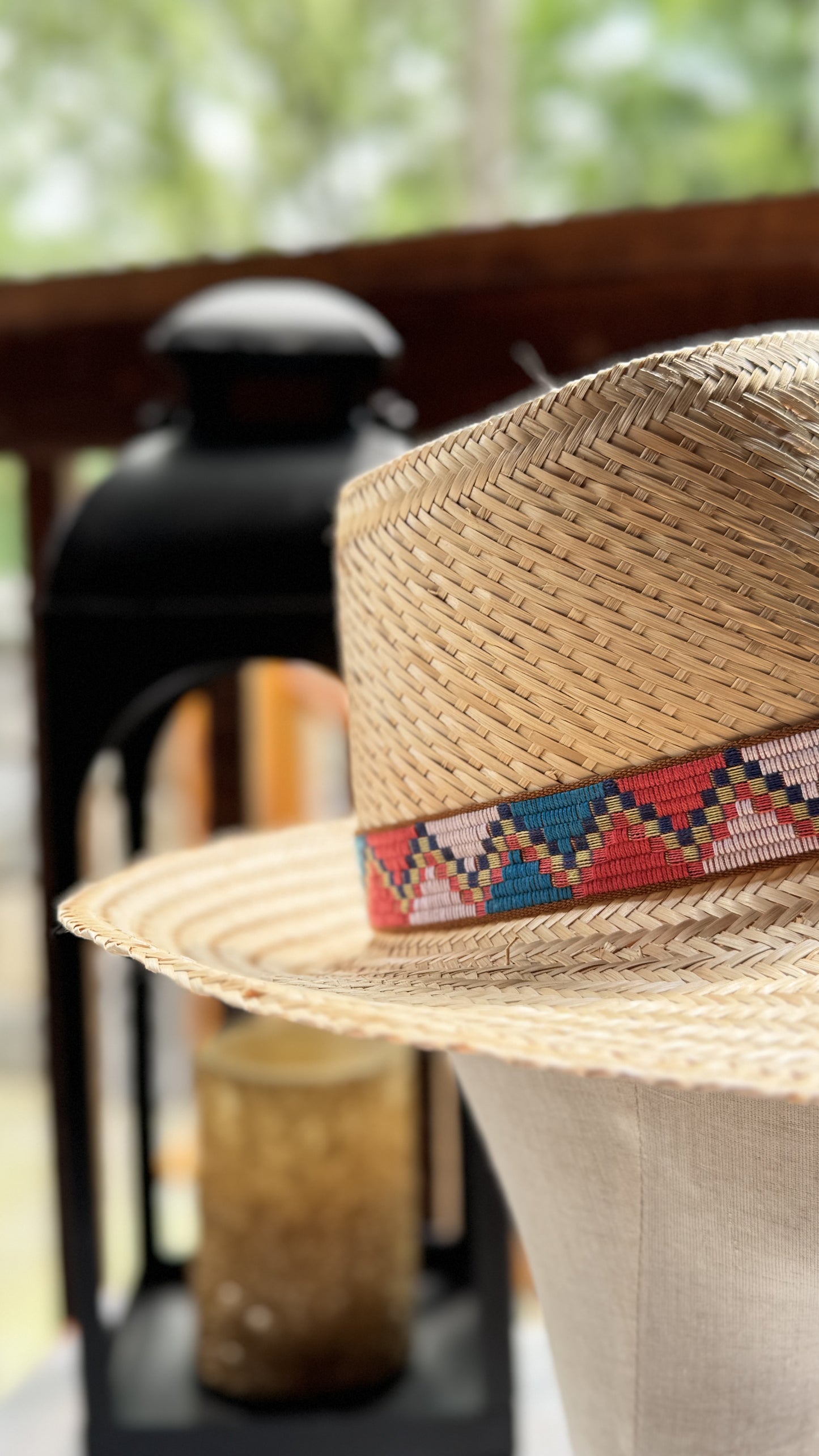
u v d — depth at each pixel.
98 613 1.00
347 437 1.03
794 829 0.79
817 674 0.79
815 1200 0.80
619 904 0.81
